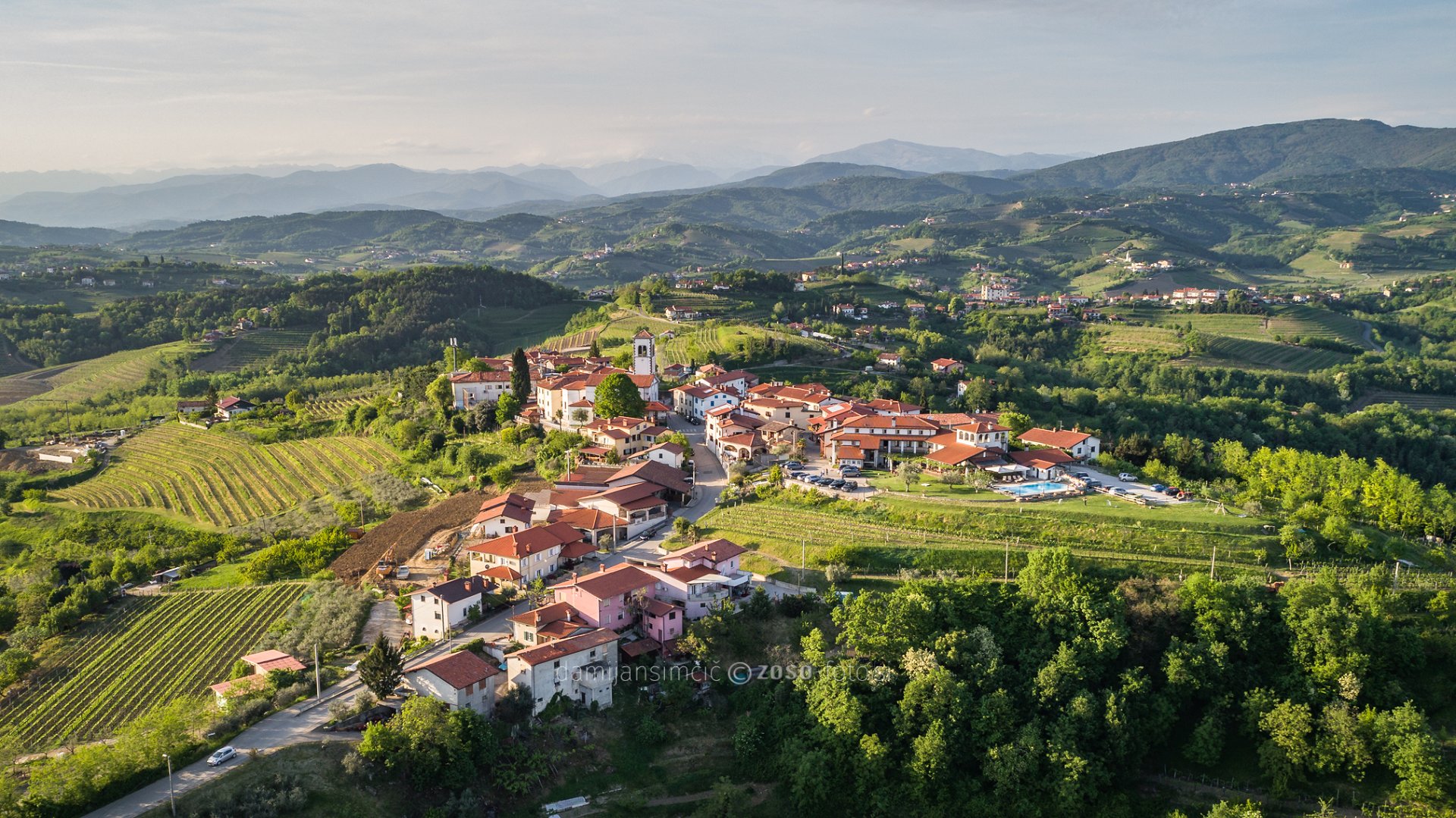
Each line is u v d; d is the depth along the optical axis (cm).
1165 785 10925
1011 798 10500
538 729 10625
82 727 11656
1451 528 16075
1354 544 13912
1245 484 18738
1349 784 10494
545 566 14462
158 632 14388
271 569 16475
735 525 15988
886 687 11388
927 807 10512
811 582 13825
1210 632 11844
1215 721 11069
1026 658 11819
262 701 10681
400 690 10794
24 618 15388
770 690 11706
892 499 16200
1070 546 14250
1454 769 9994
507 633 12512
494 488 19588
